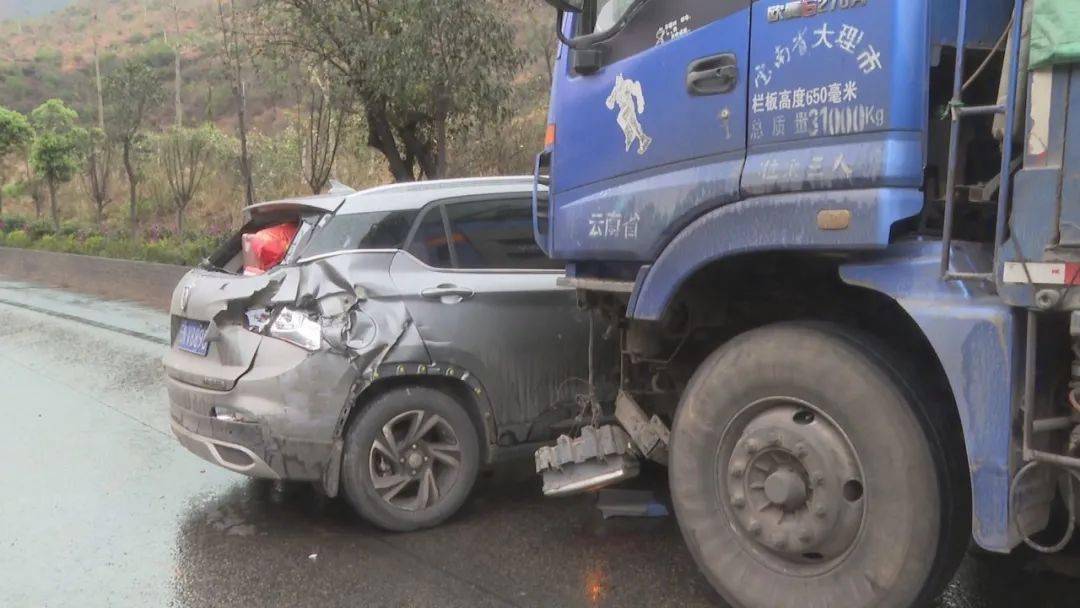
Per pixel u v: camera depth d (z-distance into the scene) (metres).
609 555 4.55
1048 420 2.87
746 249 3.47
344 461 4.77
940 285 3.06
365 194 5.21
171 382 5.27
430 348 4.91
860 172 3.14
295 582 4.32
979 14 3.26
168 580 4.38
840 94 3.21
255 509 5.38
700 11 3.65
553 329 5.30
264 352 4.75
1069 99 2.67
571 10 4.20
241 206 21.08
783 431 3.42
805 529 3.37
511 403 5.20
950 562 3.21
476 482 5.80
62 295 17.16
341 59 11.64
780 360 3.43
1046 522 3.03
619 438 4.49
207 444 4.93
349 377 4.72
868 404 3.20
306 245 4.99
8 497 5.63
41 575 4.46
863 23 3.16
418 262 5.09
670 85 3.76
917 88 3.11
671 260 3.74
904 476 3.14
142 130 22.58
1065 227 2.69
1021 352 2.87
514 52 11.23
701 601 4.00
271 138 23.61
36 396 8.58
